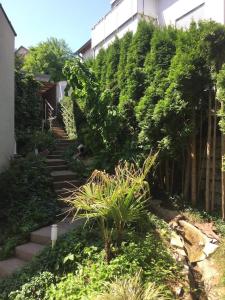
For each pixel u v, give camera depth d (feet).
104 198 16.37
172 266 16.72
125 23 48.39
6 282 17.57
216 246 19.56
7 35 32.32
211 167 23.89
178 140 23.62
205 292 16.46
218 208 23.53
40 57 117.08
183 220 22.56
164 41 26.23
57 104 58.75
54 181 30.78
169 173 26.12
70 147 40.11
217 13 34.86
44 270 17.37
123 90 29.09
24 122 47.21
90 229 19.63
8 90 33.04
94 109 28.02
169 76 24.26
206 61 22.88
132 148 25.25
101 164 27.48
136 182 16.78
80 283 15.43
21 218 24.47
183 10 40.73
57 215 24.80
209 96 23.27
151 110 24.54
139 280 14.43
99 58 34.83
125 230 18.56
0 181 27.71
